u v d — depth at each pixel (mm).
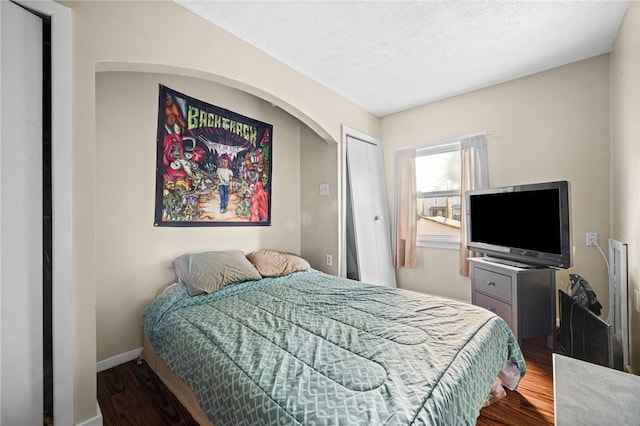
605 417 790
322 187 3203
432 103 3273
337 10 1799
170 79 2312
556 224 2096
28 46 1188
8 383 1118
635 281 1701
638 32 1578
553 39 2123
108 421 1449
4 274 1112
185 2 1714
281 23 1920
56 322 1219
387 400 869
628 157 1820
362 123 3416
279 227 3209
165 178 2277
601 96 2328
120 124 2047
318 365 1083
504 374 1673
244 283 2223
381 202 3539
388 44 2174
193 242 2457
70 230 1259
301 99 2582
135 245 2117
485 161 2861
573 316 1950
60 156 1234
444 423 854
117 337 2021
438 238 3281
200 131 2502
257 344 1272
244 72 2100
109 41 1439
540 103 2605
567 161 2477
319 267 3236
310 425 800
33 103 1199
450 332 1348
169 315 1700
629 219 1811
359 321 1493
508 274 2211
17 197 1150
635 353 1706
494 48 2230
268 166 3098
